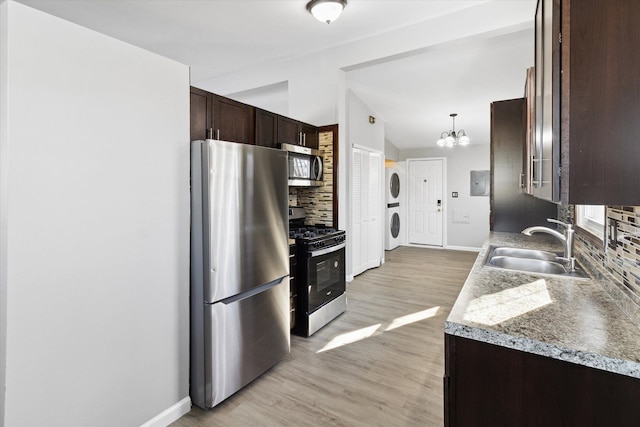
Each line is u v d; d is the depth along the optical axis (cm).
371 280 476
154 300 180
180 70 193
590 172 91
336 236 337
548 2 110
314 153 356
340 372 240
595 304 131
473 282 162
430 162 739
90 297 152
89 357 153
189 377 203
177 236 191
